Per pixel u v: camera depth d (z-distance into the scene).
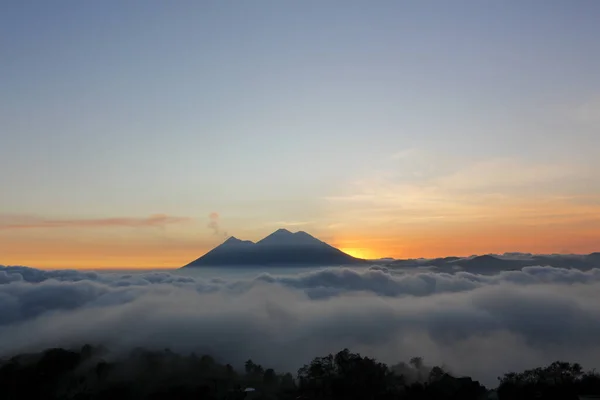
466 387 85.88
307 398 84.25
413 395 82.94
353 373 90.56
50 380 97.56
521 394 78.50
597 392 74.75
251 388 90.19
